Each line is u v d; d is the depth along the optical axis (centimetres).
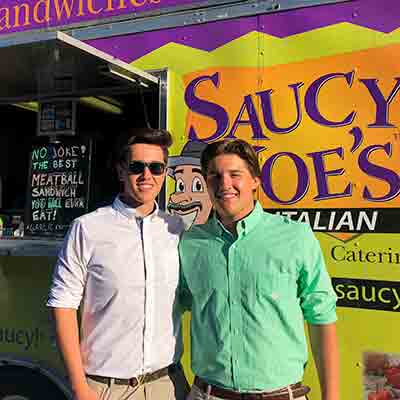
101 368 187
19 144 449
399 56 229
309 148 244
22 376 301
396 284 224
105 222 193
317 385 239
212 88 268
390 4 231
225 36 267
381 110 231
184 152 272
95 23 302
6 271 308
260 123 255
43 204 331
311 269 178
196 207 268
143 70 286
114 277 186
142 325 188
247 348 174
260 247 177
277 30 254
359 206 232
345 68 239
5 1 330
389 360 224
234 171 179
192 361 189
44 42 222
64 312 185
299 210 244
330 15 243
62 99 351
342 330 232
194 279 187
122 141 199
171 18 281
